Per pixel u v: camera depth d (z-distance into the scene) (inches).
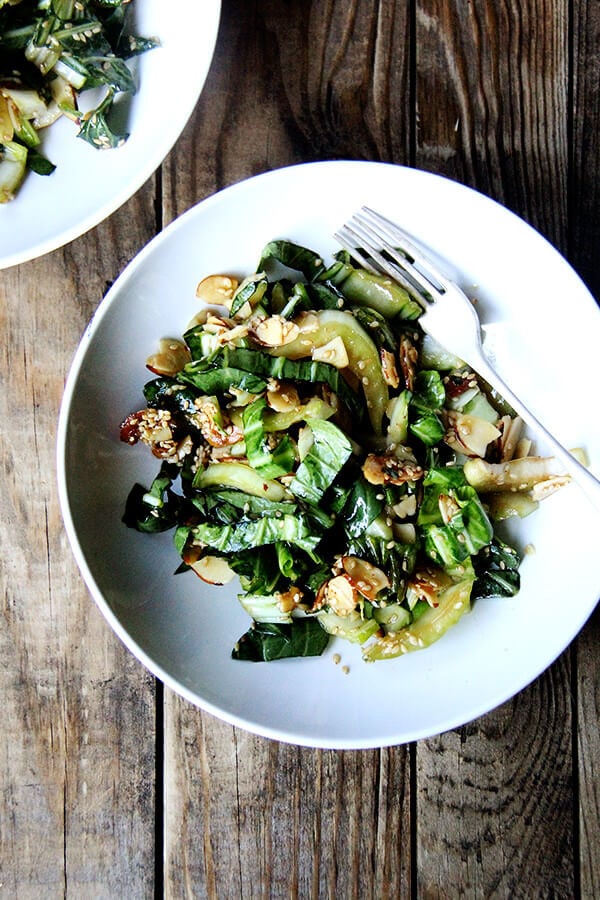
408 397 20.4
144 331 20.8
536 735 22.5
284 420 20.2
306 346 20.3
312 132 22.2
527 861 22.5
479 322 20.5
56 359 22.2
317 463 20.1
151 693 22.5
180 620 21.0
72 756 22.5
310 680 21.0
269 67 22.1
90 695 22.4
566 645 20.4
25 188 21.2
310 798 22.6
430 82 22.3
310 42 22.2
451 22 22.3
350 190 20.5
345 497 20.6
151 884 22.6
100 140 20.7
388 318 20.9
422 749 22.6
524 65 22.4
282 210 20.6
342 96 22.2
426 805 22.6
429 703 20.6
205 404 20.4
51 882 22.5
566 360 20.6
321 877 22.7
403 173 20.2
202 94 22.0
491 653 20.8
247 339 20.2
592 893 22.5
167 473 21.0
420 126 22.3
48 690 22.4
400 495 20.6
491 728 22.5
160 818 22.6
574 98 22.4
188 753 22.5
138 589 20.8
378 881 22.7
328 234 20.9
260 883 22.7
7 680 22.4
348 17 22.2
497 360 21.0
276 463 20.3
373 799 22.6
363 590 20.2
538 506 20.9
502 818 22.5
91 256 22.1
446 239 20.7
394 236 20.4
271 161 22.1
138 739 22.5
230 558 20.8
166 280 20.6
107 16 20.8
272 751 22.6
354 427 20.9
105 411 20.7
